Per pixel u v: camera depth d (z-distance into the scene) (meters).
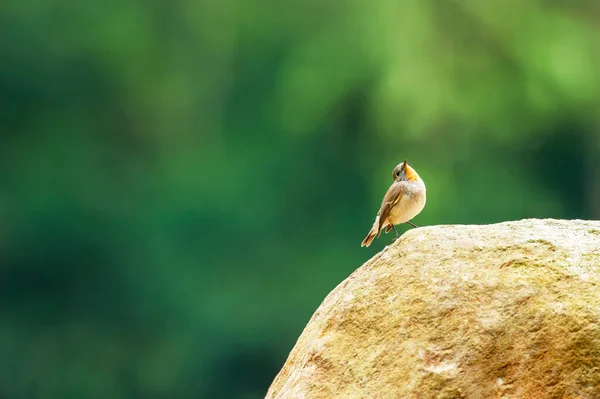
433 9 28.56
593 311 5.70
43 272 27.47
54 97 29.17
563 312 5.72
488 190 27.89
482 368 5.73
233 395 26.47
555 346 5.67
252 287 26.75
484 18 28.42
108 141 29.48
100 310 27.20
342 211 28.61
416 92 28.00
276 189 28.44
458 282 5.97
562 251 6.00
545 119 29.03
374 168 28.36
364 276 6.32
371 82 28.48
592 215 29.23
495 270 5.98
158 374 26.45
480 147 28.62
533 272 5.93
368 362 5.96
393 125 28.17
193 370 26.17
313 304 26.94
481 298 5.89
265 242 27.56
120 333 27.08
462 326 5.84
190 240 27.36
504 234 6.19
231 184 28.36
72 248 27.28
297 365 6.35
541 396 5.62
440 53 28.44
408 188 7.80
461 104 28.28
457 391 5.71
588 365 5.60
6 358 26.81
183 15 30.80
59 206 27.47
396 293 6.08
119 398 26.67
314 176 28.72
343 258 27.70
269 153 29.05
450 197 27.56
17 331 27.08
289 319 26.59
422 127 28.08
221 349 26.20
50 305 27.47
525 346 5.71
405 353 5.88
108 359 26.88
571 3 29.97
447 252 6.13
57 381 26.86
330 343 6.11
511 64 28.80
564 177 29.80
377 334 6.02
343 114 29.14
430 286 6.01
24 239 27.20
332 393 5.96
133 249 27.42
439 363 5.80
